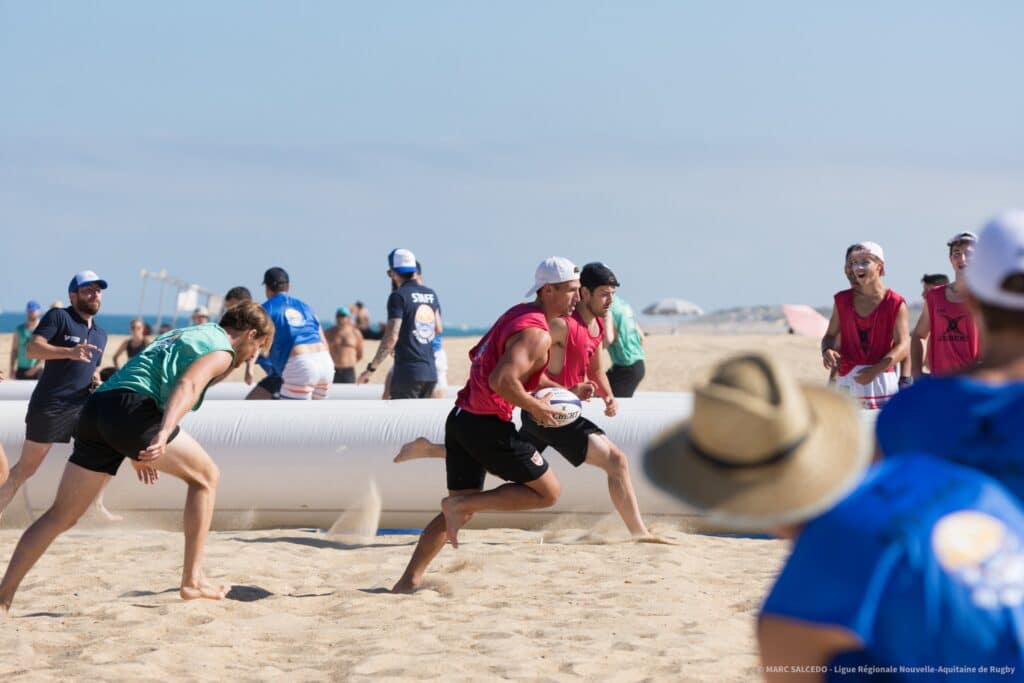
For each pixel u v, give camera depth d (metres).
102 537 20.89
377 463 21.27
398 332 28.00
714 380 4.74
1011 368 5.29
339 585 16.81
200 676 12.14
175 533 21.45
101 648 13.16
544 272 15.06
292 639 13.80
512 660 12.56
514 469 15.09
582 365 18.12
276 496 21.44
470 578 16.84
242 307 14.71
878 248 21.33
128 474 21.67
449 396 31.42
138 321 51.19
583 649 12.98
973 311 5.44
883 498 4.50
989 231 5.31
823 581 4.38
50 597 15.88
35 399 21.17
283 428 21.66
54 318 21.16
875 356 21.55
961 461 5.15
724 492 4.66
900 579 4.29
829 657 4.38
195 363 14.03
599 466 18.91
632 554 18.39
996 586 4.27
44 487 21.88
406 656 12.80
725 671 12.08
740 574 17.19
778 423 4.58
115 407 14.05
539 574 17.14
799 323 73.75
